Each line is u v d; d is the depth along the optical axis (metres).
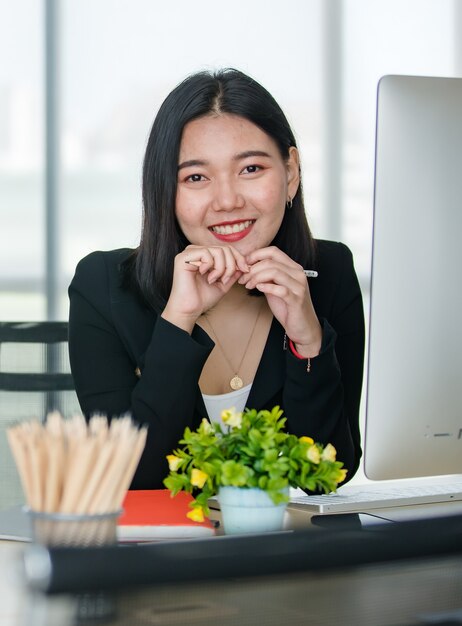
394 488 1.74
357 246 5.58
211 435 1.34
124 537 1.31
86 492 1.01
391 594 0.96
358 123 5.56
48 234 5.34
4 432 2.14
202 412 1.89
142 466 1.74
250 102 1.84
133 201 5.37
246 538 0.95
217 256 1.75
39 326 2.18
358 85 5.55
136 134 5.36
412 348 1.49
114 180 5.36
